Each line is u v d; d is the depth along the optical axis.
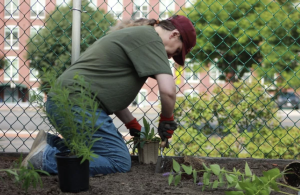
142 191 2.07
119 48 2.40
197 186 2.21
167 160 2.63
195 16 11.84
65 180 2.00
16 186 2.03
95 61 2.42
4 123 15.55
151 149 2.83
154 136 2.91
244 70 12.70
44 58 3.14
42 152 2.35
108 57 2.40
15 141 9.04
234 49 12.48
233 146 4.73
